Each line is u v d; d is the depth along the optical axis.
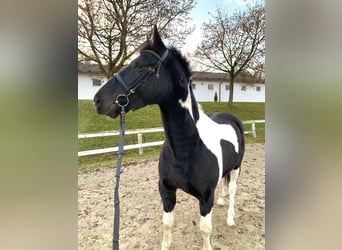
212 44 13.39
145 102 1.90
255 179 5.00
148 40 1.95
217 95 17.72
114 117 1.88
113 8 8.62
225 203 3.80
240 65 13.49
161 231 3.08
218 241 2.82
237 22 13.16
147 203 3.92
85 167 6.00
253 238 2.88
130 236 2.97
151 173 5.55
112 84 1.85
